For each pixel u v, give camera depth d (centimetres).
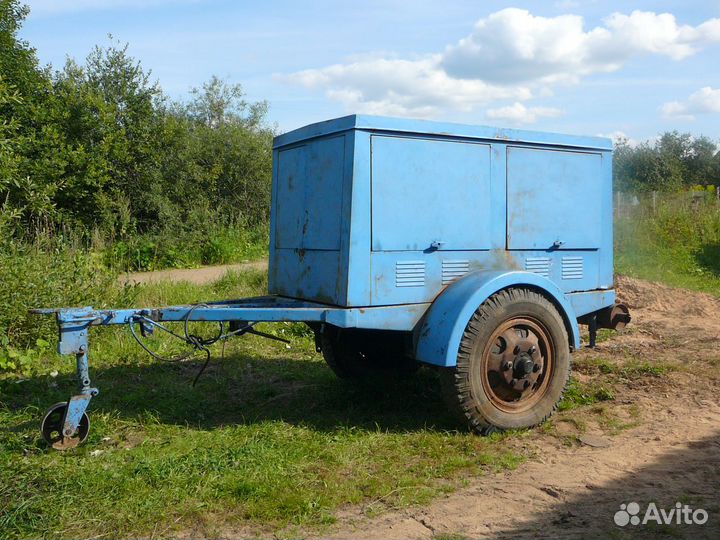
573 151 563
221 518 366
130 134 1922
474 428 484
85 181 1734
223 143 2247
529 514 365
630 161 4038
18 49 1805
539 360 502
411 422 518
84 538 345
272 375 666
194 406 562
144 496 386
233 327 547
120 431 505
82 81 1898
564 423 515
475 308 474
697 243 1589
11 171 927
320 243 496
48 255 826
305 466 431
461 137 503
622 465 429
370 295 471
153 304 976
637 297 1052
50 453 450
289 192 541
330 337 598
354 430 497
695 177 4425
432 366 508
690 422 508
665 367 644
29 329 724
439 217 496
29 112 1750
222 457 439
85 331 459
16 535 345
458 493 397
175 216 1894
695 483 397
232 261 1819
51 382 620
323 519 362
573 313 526
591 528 345
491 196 520
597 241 580
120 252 1582
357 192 464
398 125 476
